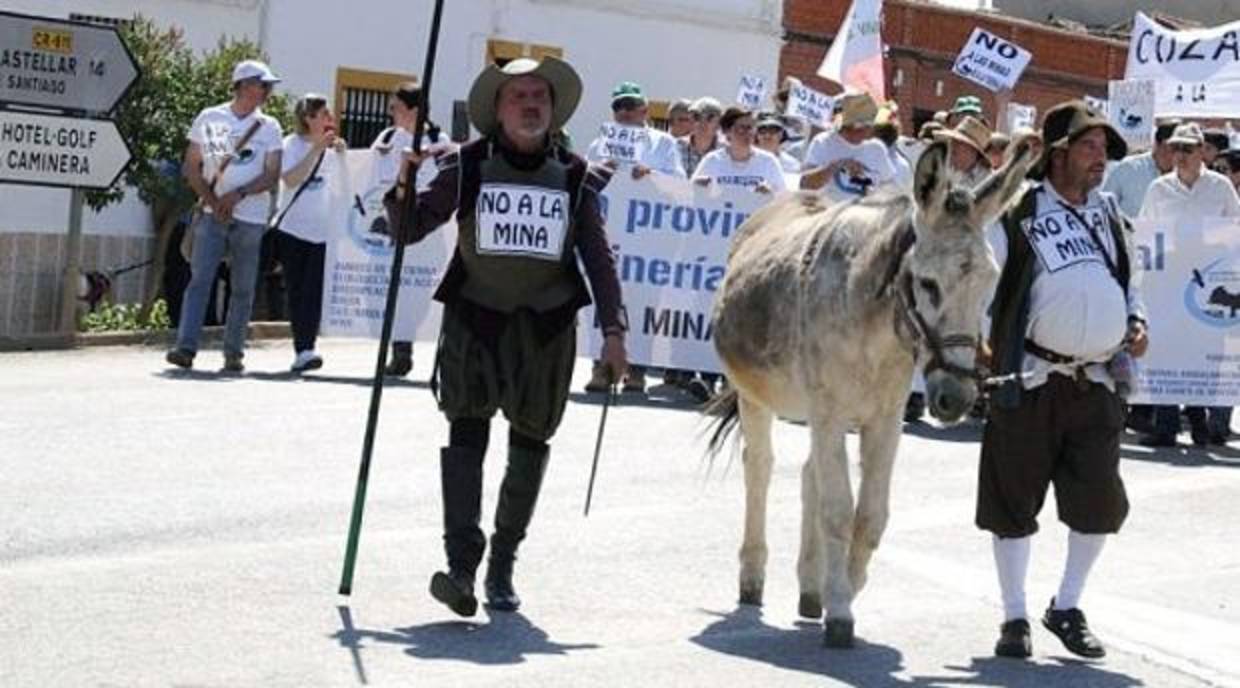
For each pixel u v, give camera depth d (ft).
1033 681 26.78
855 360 27.55
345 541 33.22
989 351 28.14
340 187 55.42
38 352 59.11
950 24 128.67
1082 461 27.99
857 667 27.04
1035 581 33.96
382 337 29.27
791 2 111.55
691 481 40.96
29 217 73.15
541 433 28.86
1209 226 52.47
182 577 30.12
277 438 43.06
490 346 28.17
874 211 27.68
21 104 58.75
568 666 26.14
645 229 54.13
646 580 32.01
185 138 66.95
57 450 40.32
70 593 28.76
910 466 44.93
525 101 28.32
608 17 101.09
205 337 63.67
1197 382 52.47
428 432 44.88
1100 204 28.53
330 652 26.17
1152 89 65.36
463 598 27.68
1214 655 29.01
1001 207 25.88
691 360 54.13
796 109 70.18
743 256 30.96
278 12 88.02
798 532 36.96
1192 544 37.99
